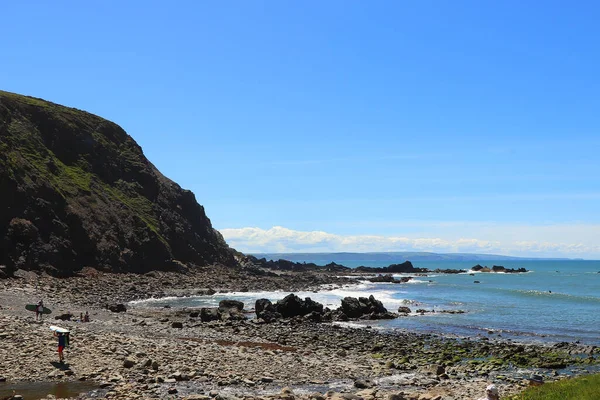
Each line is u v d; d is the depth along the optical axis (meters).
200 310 58.56
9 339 28.28
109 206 109.69
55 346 27.88
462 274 180.38
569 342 41.53
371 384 25.86
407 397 22.34
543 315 60.25
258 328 48.88
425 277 158.62
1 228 80.56
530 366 32.31
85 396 20.38
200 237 136.50
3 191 84.06
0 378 22.39
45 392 20.81
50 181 99.19
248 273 129.88
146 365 25.75
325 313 59.72
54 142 114.69
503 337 44.53
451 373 29.97
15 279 71.88
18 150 99.31
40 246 83.75
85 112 135.50
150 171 134.88
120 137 138.88
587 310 65.12
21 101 114.88
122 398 20.23
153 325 45.97
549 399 18.38
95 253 95.62
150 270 106.31
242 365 28.16
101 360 26.11
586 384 20.16
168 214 127.81
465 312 63.41
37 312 38.66
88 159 119.69
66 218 94.38
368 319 57.31
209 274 115.44
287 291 96.12
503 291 96.56
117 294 75.38
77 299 63.72
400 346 39.47
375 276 159.00
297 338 42.66
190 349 31.30
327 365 30.30
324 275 146.75
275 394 22.17
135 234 108.62
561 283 126.44
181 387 22.81
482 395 23.30
